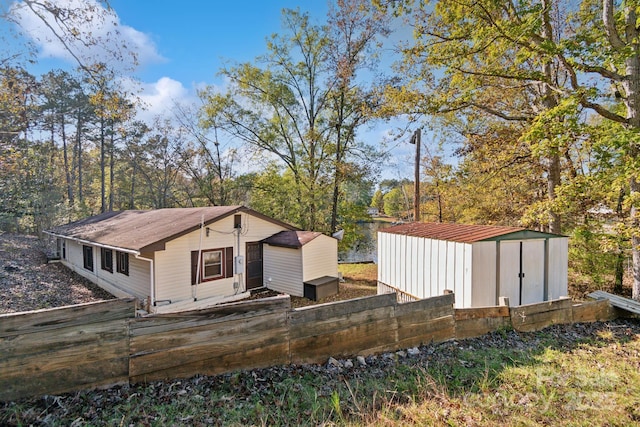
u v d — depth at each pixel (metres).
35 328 2.70
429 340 4.96
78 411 2.68
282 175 21.72
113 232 12.12
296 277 12.02
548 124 8.01
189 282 10.41
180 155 24.98
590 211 10.63
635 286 7.81
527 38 8.29
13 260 14.62
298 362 3.99
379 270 10.96
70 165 32.84
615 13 7.78
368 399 3.23
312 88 19.80
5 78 11.51
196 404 2.96
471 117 11.62
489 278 7.13
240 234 11.99
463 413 2.96
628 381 3.67
